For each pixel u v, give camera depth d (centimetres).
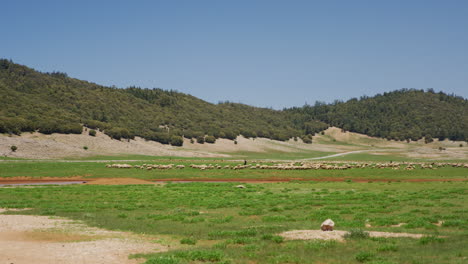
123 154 15125
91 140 16162
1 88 18512
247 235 1877
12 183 6038
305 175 6919
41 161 10525
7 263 1358
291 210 2795
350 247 1566
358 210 2716
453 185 4906
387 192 3978
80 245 1659
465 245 1575
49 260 1401
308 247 1554
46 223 2262
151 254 1480
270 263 1366
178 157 15462
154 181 6394
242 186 4678
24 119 15012
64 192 4234
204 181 6406
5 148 11900
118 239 1802
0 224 2203
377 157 19725
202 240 1806
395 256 1403
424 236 1711
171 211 2803
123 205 3120
